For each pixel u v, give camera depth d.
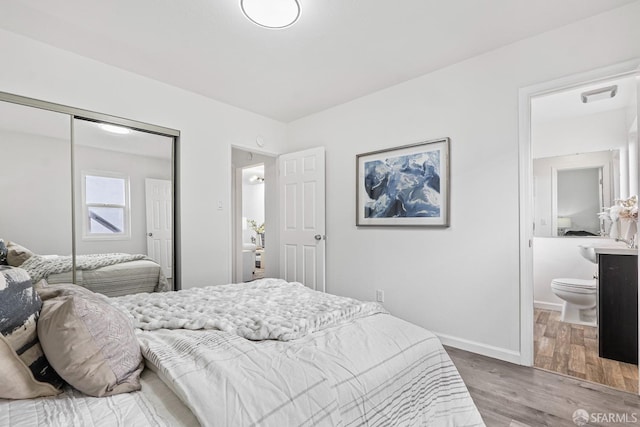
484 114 2.54
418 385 1.29
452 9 2.00
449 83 2.74
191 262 3.18
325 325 1.44
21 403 0.81
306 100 3.47
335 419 0.90
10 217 2.27
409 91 3.00
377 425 1.07
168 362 0.99
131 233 2.85
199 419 0.77
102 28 2.18
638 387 1.98
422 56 2.58
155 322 1.37
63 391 0.90
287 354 1.12
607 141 3.70
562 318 3.49
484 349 2.50
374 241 3.25
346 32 2.24
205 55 2.54
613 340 2.43
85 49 2.45
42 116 2.38
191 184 3.21
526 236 2.34
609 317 2.45
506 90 2.43
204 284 3.27
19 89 2.26
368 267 3.29
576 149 3.89
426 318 2.86
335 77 2.94
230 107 3.58
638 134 1.95
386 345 1.30
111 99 2.69
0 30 2.18
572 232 3.90
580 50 2.12
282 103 3.55
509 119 2.42
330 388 0.97
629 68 1.96
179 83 3.04
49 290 1.21
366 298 3.30
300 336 1.30
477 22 2.13
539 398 1.88
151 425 0.77
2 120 2.22
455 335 2.68
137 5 1.94
